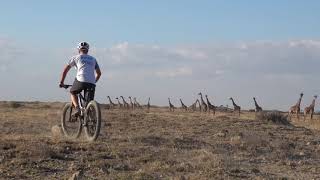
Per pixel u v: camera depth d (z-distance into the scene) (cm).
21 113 3347
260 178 1054
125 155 1206
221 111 5719
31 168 1034
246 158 1309
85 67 1412
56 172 1025
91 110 1391
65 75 1428
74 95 1438
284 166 1231
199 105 5359
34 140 1327
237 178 1044
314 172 1170
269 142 1642
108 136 1593
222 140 1655
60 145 1267
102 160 1130
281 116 2908
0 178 953
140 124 2256
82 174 992
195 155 1262
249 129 2184
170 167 1085
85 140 1399
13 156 1117
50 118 2708
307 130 2366
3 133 1827
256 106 4197
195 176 1023
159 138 1558
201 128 2105
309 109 4297
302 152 1479
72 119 1481
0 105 5281
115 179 973
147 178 987
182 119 2609
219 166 1134
